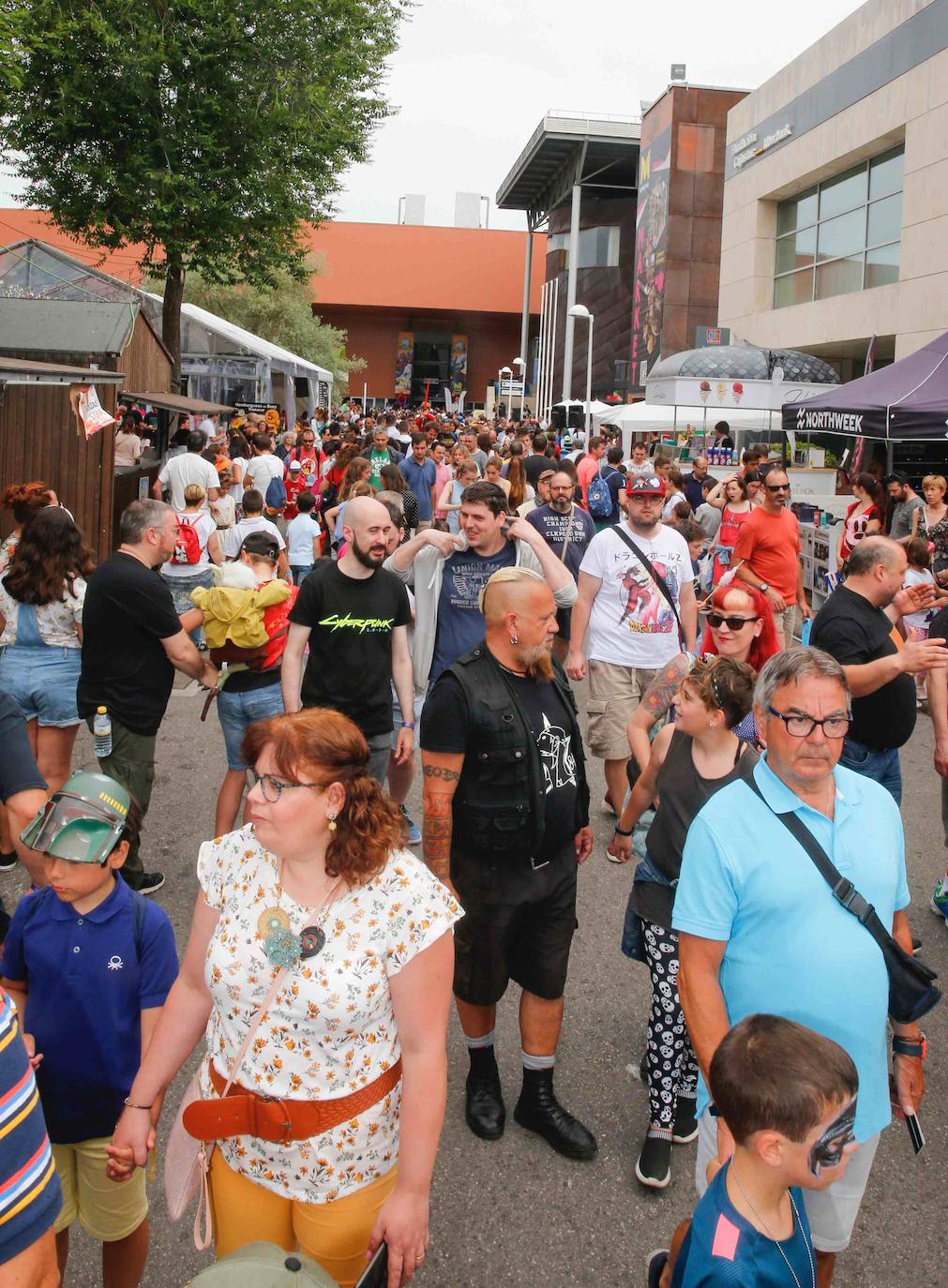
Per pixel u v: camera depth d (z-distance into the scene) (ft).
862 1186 8.71
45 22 63.31
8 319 46.11
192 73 67.41
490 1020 12.72
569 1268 10.68
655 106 140.77
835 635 15.78
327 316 285.02
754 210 97.45
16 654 17.90
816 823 8.59
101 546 43.42
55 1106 8.77
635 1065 14.20
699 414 74.13
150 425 66.33
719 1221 6.55
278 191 70.44
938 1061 14.49
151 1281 10.46
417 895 7.68
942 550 35.53
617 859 14.29
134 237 70.54
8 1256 6.16
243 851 7.96
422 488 47.24
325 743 7.40
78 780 8.71
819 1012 8.32
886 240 78.59
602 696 21.04
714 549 39.09
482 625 17.75
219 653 18.04
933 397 38.83
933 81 69.21
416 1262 7.38
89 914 8.71
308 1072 7.52
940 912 18.56
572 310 118.52
